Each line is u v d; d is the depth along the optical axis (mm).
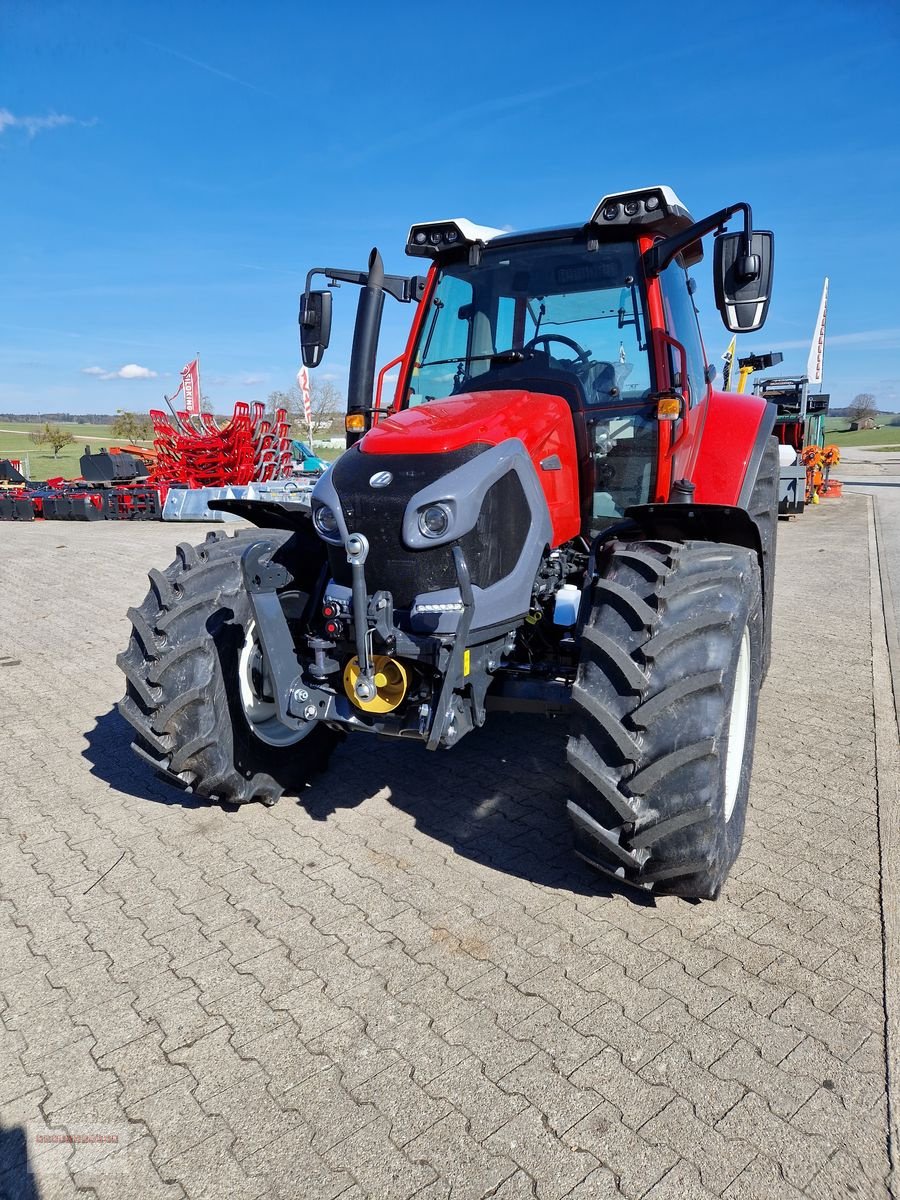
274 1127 1979
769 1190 1789
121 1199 1812
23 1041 2273
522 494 2844
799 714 4609
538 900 2865
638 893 2896
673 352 3500
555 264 3586
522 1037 2234
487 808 3568
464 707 2754
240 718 3264
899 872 3010
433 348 3844
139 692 3102
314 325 3840
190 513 16328
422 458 2727
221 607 3186
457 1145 1915
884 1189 1784
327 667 2768
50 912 2867
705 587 2574
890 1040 2199
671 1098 2025
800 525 13883
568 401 3428
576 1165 1856
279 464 17297
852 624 6672
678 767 2379
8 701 5184
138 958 2611
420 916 2785
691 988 2406
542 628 3230
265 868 3121
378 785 3818
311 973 2516
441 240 3730
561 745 4273
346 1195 1804
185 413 17438
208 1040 2258
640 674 2432
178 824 3494
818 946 2594
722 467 4062
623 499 3502
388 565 2678
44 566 10672
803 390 16734
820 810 3492
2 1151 1935
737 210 2994
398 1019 2314
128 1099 2074
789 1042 2195
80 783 3932
